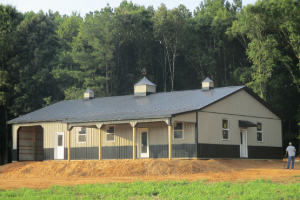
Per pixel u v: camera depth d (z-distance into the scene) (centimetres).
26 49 5084
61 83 5356
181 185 1622
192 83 5344
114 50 5372
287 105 4275
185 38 5072
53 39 5469
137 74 5503
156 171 2183
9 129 4797
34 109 4969
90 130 3153
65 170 2392
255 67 4031
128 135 2966
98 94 5003
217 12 5297
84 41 5688
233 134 2914
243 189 1450
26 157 3591
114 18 5388
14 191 1569
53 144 3291
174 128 2752
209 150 2702
